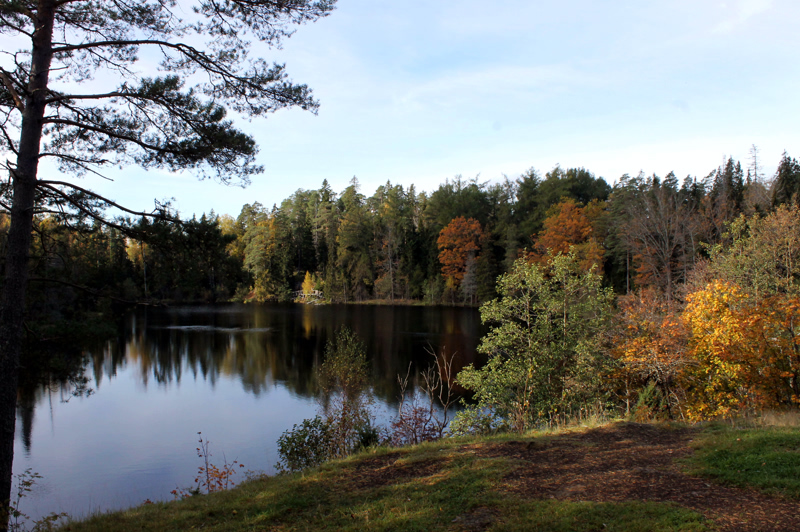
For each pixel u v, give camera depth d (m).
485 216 69.12
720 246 24.42
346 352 20.23
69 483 13.14
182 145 7.77
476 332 37.91
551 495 5.58
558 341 16.89
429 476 6.78
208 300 65.75
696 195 54.38
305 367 26.61
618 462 6.62
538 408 14.87
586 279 17.19
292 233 82.31
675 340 14.33
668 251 37.28
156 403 20.48
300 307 61.47
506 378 15.77
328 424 12.23
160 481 13.26
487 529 4.82
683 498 5.14
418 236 72.69
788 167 45.97
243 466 14.09
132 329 40.25
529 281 17.05
